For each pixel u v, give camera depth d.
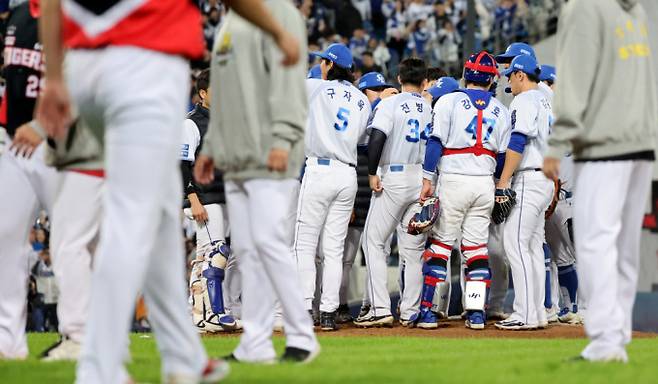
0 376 16.39
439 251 32.72
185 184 31.47
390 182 33.56
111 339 12.70
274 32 13.73
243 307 19.86
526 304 32.47
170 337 14.05
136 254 12.71
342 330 32.62
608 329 19.14
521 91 32.94
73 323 19.19
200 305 32.34
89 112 13.10
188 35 13.10
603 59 19.28
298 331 19.52
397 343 26.48
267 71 19.22
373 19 79.75
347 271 36.28
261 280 19.67
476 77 32.53
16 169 19.91
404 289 34.25
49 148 18.62
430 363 19.52
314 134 31.95
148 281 13.91
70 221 18.92
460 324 35.00
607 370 17.59
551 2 63.47
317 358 20.42
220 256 31.50
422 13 75.69
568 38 19.27
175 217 13.95
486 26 68.00
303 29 19.34
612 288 19.12
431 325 32.94
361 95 32.78
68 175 18.84
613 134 19.12
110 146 12.80
